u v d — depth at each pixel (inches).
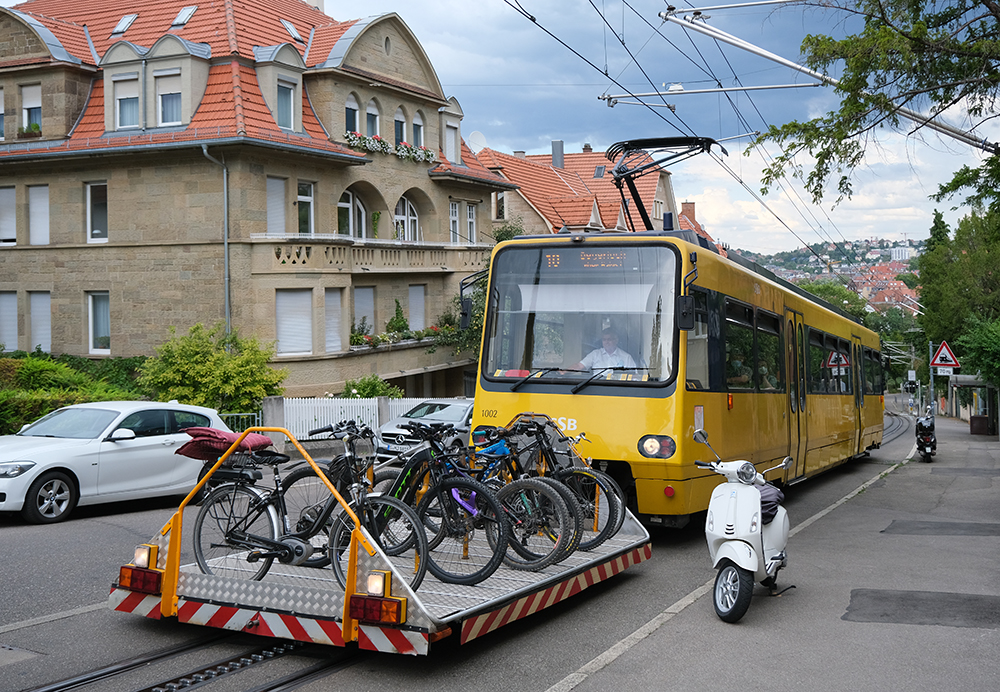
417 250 1384.1
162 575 284.2
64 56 1141.7
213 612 276.2
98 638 286.2
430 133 1443.2
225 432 310.0
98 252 1136.8
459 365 1483.8
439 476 307.0
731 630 305.3
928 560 421.4
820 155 519.5
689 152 585.6
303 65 1168.8
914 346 3080.7
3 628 296.8
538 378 438.3
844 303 4495.6
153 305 1113.4
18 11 1155.9
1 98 1169.4
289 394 1106.7
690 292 431.5
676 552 446.3
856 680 253.9
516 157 2190.0
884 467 946.7
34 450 516.7
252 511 298.0
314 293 1122.0
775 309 586.9
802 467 649.6
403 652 245.9
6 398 713.0
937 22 509.4
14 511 524.1
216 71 1114.7
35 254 1170.6
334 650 277.6
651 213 2298.2
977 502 641.0
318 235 1120.8
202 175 1080.8
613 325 434.3
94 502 535.5
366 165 1285.7
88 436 546.3
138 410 570.9
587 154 2480.3
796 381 632.4
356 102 1275.8
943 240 3120.1
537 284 450.6
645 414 418.9
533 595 294.8
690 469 423.5
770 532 337.1
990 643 289.3
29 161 1144.2
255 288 1090.7
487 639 293.4
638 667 265.0
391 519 290.8
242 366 964.0
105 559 409.1
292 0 1380.4
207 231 1082.1
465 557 299.3
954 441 1509.6
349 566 254.8
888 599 346.6
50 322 1173.7
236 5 1186.0
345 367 1182.9
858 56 496.4
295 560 288.7
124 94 1128.2
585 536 366.3
